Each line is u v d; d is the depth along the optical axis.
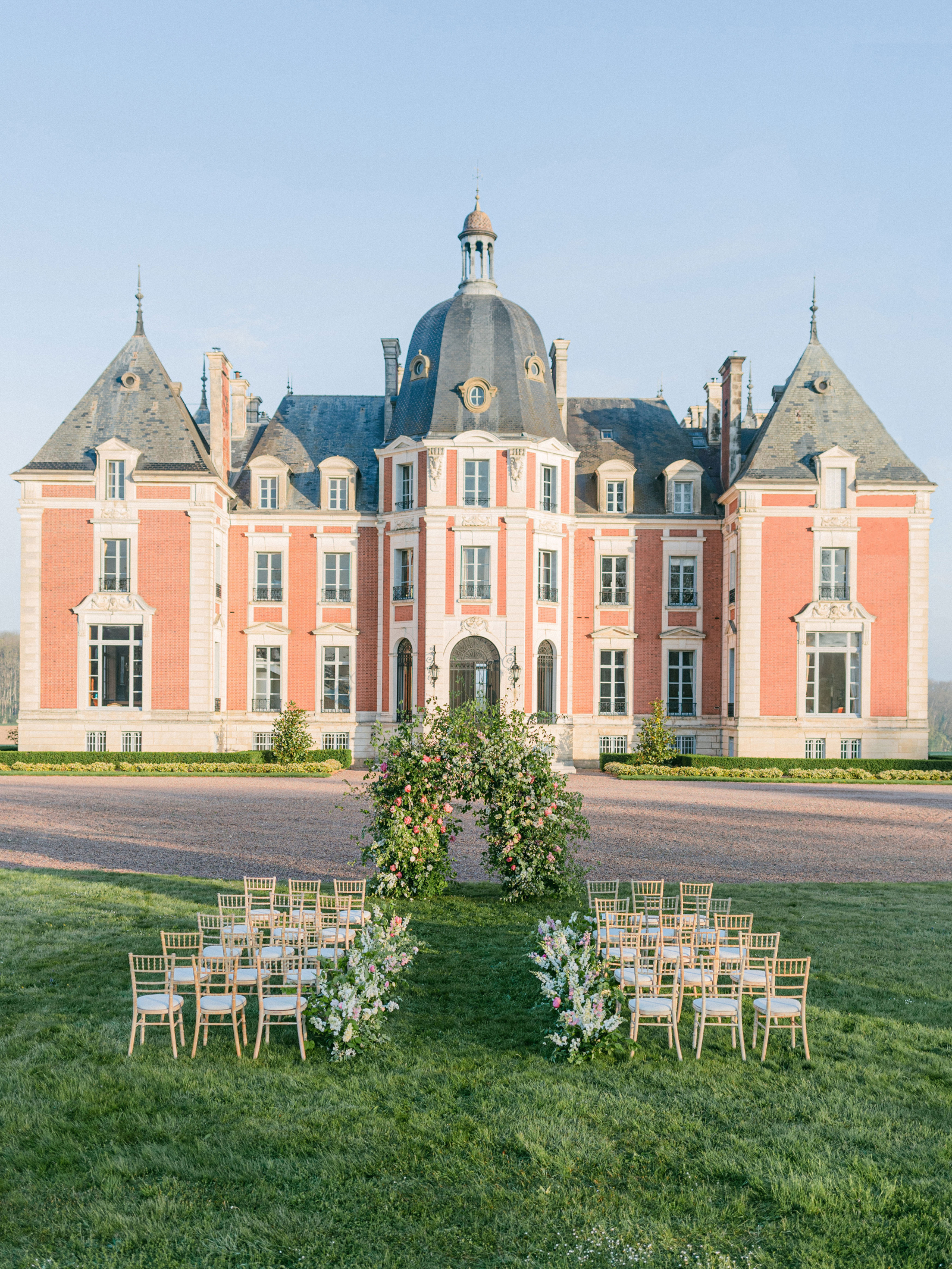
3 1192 6.36
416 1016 9.58
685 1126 7.29
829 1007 9.84
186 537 35.50
